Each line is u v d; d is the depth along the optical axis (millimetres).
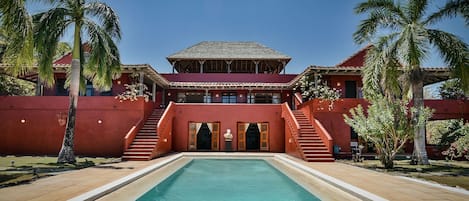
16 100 17297
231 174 12242
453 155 14461
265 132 20438
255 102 25984
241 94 25859
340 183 8688
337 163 13883
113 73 14945
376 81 13078
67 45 23688
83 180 8805
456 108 18141
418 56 12148
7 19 8922
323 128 15953
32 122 17156
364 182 8852
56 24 12844
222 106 20406
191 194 8578
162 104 25078
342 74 20344
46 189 7520
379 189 7836
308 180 10078
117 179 9000
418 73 13578
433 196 7047
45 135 17047
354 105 17109
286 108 18859
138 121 17203
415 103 13672
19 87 25906
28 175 9578
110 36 14039
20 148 17000
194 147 20344
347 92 20812
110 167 11820
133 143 15617
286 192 8844
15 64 10750
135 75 19391
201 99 25984
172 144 19984
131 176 9555
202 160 16688
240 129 20484
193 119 20266
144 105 17578
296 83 23016
